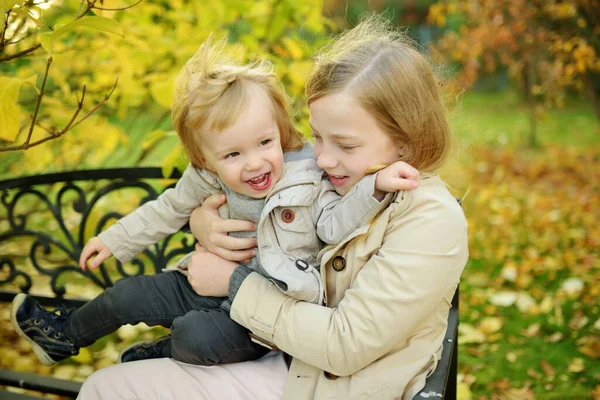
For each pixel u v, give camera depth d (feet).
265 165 4.96
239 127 4.81
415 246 4.37
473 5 16.05
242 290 4.85
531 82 17.42
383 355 4.63
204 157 5.18
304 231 4.95
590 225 12.92
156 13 8.71
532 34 15.21
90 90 8.31
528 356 8.81
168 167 6.55
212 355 4.95
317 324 4.52
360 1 24.80
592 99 15.62
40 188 12.63
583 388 8.05
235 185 5.03
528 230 13.02
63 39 8.16
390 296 4.33
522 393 8.02
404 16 25.09
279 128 5.20
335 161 4.68
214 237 5.20
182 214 5.75
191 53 8.18
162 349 5.60
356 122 4.50
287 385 4.80
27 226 11.76
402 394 4.44
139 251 5.91
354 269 4.69
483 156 18.06
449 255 4.39
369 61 4.58
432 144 4.69
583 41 13.96
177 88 5.13
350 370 4.48
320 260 4.88
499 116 22.25
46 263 11.05
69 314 5.80
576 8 13.91
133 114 13.14
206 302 5.32
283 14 8.71
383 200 4.48
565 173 16.47
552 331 9.37
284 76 8.41
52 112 7.67
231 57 6.18
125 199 13.43
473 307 10.24
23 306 5.68
